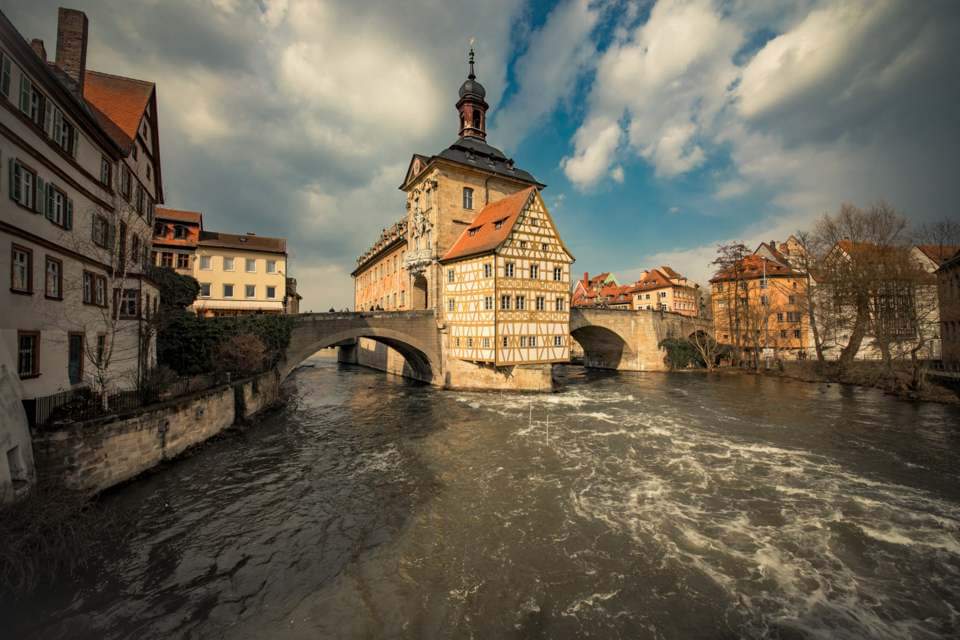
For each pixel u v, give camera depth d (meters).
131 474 11.57
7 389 8.56
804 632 6.41
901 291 28.61
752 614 6.80
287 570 8.01
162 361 18.67
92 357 11.57
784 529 9.59
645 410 22.78
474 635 6.30
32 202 10.79
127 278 16.97
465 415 21.92
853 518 10.11
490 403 25.23
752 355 43.12
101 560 8.18
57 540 7.42
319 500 11.24
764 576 7.82
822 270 33.44
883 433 17.58
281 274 41.69
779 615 6.78
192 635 6.26
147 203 19.73
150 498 10.99
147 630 6.35
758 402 24.78
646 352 42.03
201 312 25.06
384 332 29.19
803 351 43.00
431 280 32.31
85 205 13.46
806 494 11.51
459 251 30.58
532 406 24.17
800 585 7.57
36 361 10.87
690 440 16.91
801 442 16.47
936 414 20.83
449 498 11.39
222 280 39.47
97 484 10.38
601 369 45.53
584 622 6.59
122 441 11.22
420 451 15.67
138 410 11.96
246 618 6.64
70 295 12.46
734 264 42.56
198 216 39.59
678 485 12.23
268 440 17.03
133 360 15.57
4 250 9.70
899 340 28.67
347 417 21.58
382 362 48.59
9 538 6.98
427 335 31.39
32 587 6.95
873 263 29.64
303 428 19.17
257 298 40.59
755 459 14.48
